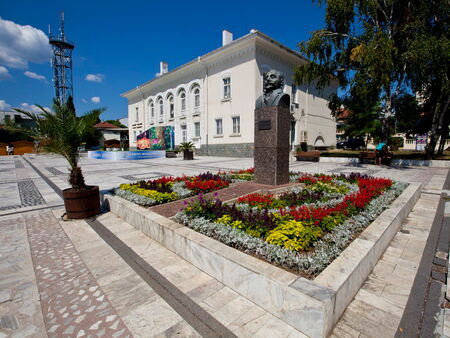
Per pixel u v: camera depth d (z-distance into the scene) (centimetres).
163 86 2838
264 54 1916
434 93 1284
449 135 1856
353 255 261
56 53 3422
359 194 450
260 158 642
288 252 256
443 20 1156
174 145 2730
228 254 266
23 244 388
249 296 241
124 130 4766
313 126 2495
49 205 619
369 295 252
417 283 273
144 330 210
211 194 536
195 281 278
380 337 200
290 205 439
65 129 504
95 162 1902
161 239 371
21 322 222
